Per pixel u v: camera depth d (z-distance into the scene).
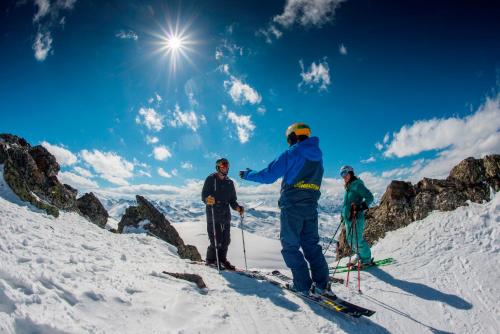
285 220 4.65
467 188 8.53
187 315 3.57
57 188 9.68
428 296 5.27
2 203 6.24
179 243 11.83
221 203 6.46
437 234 7.57
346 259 8.48
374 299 5.19
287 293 4.80
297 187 4.61
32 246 4.12
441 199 8.66
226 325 3.55
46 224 5.99
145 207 12.57
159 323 3.27
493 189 8.15
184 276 4.72
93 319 2.93
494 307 4.88
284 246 4.68
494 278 5.55
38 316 2.54
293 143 4.91
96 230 7.74
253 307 4.16
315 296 4.44
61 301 2.94
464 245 6.86
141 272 4.50
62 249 4.44
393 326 4.33
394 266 6.61
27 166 9.08
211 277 5.23
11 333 2.28
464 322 4.57
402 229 8.63
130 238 8.13
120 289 3.67
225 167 6.52
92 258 4.50
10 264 3.21
